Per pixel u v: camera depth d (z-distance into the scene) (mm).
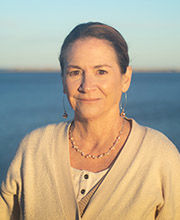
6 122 32938
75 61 1610
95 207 1576
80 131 1779
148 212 1582
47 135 1876
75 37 1627
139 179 1608
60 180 1703
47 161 1766
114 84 1652
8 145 21000
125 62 1715
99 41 1606
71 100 1688
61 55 1700
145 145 1669
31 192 1761
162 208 1618
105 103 1647
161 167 1630
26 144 1894
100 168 1689
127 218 1562
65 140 1786
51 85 137750
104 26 1647
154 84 151125
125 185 1603
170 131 26328
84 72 1615
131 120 1809
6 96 74000
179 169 1668
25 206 1753
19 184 1834
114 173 1616
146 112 40812
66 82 1678
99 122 1701
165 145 1693
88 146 1761
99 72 1619
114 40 1646
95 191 1614
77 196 1633
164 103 53594
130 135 1704
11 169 1877
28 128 28688
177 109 44000
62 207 1657
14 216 1944
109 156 1714
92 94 1612
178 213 1633
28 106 49969
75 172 1690
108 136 1736
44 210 1704
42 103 55000
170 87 119812
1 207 1923
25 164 1812
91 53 1589
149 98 64625
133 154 1658
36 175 1774
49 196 1704
